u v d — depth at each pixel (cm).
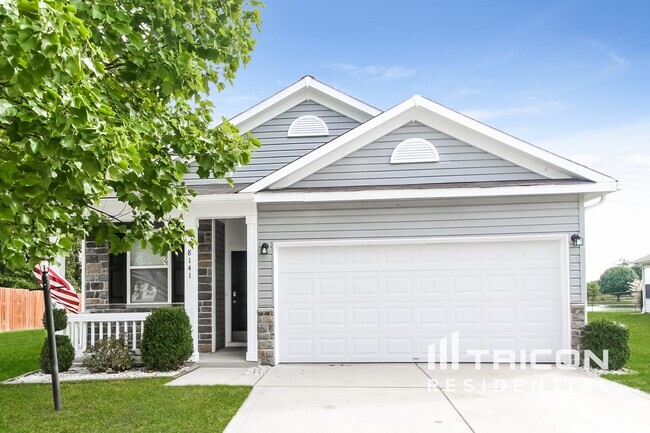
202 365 970
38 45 286
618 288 4222
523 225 961
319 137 1227
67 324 966
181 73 522
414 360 973
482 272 973
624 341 901
